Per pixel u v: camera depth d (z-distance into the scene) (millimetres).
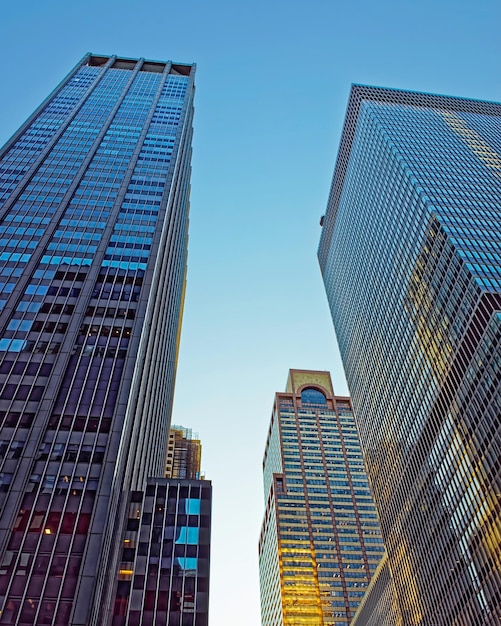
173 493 73500
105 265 78688
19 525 48125
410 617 132875
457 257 114000
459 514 108375
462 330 110062
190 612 60812
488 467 98500
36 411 57312
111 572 59719
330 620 183375
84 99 133125
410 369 137125
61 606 43531
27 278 73375
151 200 95375
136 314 71812
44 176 96875
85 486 52062
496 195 136250
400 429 144125
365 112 189000
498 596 92625
